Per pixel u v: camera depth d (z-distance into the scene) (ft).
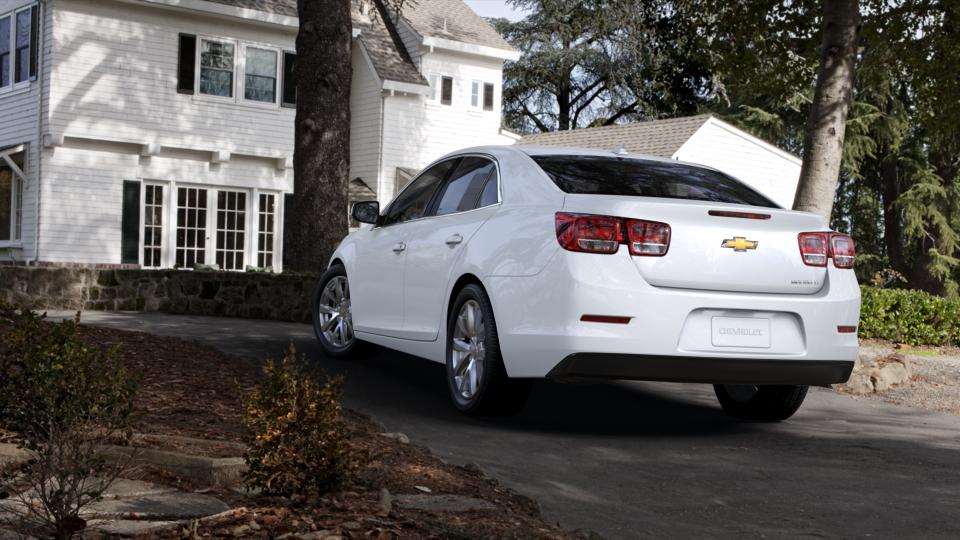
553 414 21.49
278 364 24.59
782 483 16.60
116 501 11.25
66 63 68.90
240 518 11.10
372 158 85.20
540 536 11.90
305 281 39.22
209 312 40.83
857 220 120.98
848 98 35.91
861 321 45.14
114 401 12.60
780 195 89.61
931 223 109.50
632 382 26.20
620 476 16.47
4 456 12.18
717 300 18.28
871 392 28.50
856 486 16.63
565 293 17.89
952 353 44.42
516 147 21.66
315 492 12.27
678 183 20.51
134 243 72.18
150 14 71.72
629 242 18.04
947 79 45.60
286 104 77.82
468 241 20.62
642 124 91.50
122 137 70.85
